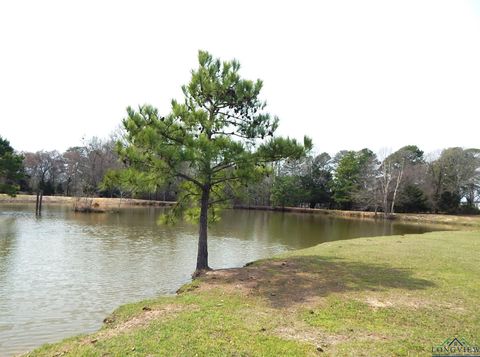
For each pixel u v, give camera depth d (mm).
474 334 6406
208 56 13094
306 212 62219
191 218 14500
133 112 11523
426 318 7191
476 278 10406
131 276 13219
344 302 8172
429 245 17312
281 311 7641
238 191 14188
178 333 6320
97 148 64125
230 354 5512
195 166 11531
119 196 64625
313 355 5516
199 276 11625
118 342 6012
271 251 19609
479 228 40688
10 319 8805
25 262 15062
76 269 14102
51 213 38062
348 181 62969
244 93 12766
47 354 5797
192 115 11914
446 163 61031
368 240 19953
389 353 5586
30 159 75500
